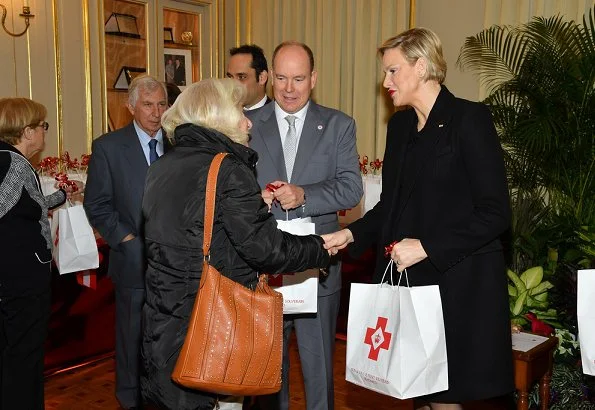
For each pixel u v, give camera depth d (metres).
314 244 1.73
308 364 2.42
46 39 4.30
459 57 4.69
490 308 1.81
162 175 1.64
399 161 1.95
